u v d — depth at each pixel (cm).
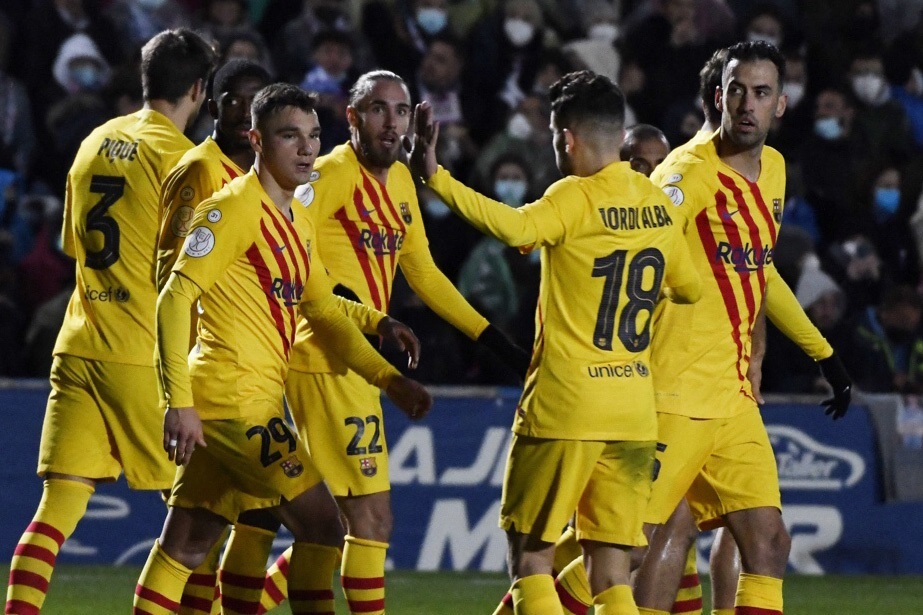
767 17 4578
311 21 4375
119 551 3381
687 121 4278
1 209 3931
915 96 4734
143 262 2038
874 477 3550
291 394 2130
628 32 4447
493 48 4331
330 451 2106
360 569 2091
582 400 1769
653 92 4372
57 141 4103
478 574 3378
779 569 1983
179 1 4481
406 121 2158
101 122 4094
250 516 2022
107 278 2038
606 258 1770
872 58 4512
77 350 2039
